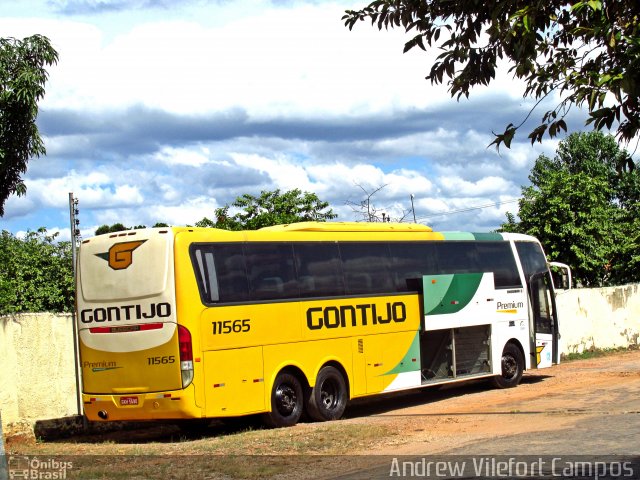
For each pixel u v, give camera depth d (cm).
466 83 809
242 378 1515
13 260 3434
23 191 1767
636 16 693
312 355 1653
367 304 1788
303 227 1714
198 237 1496
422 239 1952
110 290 1504
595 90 685
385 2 824
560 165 5734
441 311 1950
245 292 1545
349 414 1853
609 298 3184
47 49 1759
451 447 1238
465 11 794
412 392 2241
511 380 2141
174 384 1434
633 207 3909
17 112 1709
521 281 2214
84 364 1527
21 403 1516
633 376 2198
